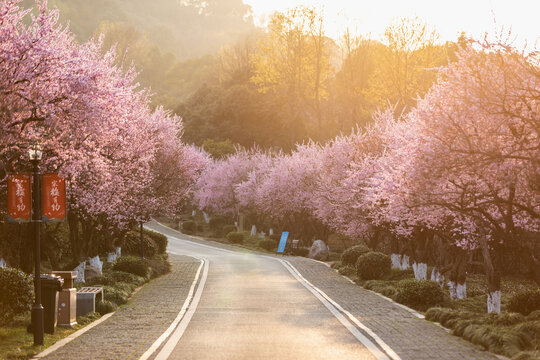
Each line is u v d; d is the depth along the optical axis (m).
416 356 11.86
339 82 103.44
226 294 25.06
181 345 13.36
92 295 18.48
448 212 19.02
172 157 36.34
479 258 41.62
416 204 16.25
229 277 33.09
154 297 24.05
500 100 14.18
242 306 21.12
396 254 37.19
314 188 58.00
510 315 15.49
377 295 24.84
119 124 18.83
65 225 36.25
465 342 13.59
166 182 36.03
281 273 35.66
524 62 14.34
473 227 21.41
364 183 34.41
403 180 16.69
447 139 14.80
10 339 14.09
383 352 12.34
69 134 15.96
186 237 76.62
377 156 35.19
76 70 15.05
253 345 13.29
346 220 38.19
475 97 14.47
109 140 20.02
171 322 17.23
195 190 92.62
